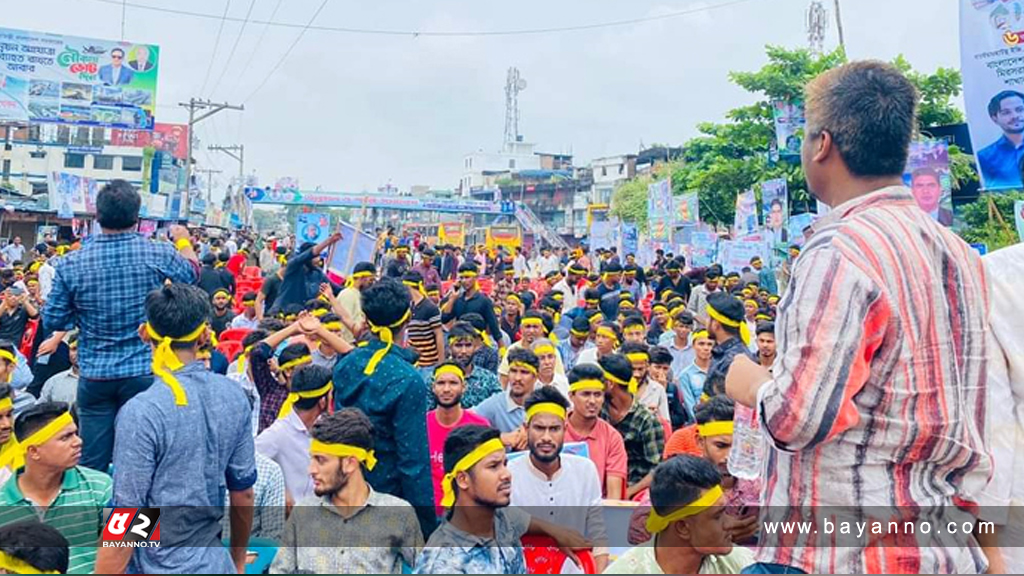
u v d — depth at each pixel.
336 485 3.87
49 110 33.56
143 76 34.66
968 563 2.10
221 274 13.06
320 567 3.82
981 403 2.15
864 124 2.14
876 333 1.98
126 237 5.25
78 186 29.23
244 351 7.34
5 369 6.05
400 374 4.35
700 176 33.41
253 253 27.73
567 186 78.38
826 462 2.05
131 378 5.17
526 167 105.50
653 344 10.64
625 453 5.73
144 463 3.46
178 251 5.86
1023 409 2.79
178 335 3.68
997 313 2.85
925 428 1.99
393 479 4.30
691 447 5.43
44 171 55.16
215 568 3.62
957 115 25.09
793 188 28.34
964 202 21.17
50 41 33.41
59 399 7.08
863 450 2.01
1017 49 9.67
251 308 11.48
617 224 26.64
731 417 4.49
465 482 3.64
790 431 1.99
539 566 4.14
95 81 34.09
